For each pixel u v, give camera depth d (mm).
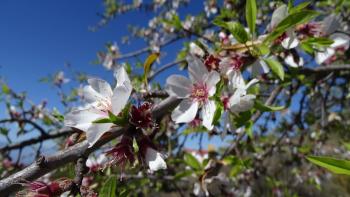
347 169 110
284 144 548
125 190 137
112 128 139
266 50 169
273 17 177
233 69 172
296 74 278
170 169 390
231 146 265
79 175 133
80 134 145
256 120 263
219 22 172
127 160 140
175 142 370
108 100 148
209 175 236
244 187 528
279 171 610
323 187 1090
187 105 157
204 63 172
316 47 204
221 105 155
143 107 143
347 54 373
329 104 523
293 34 185
